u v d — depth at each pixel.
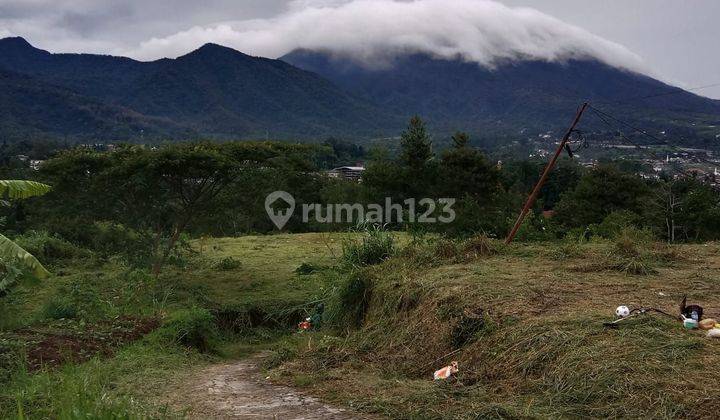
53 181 12.82
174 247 14.52
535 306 6.45
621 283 7.51
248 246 18.48
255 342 10.25
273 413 5.06
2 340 7.25
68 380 5.61
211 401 5.51
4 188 8.74
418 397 5.04
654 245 10.52
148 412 4.71
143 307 10.52
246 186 13.55
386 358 6.75
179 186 13.33
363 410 4.98
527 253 9.64
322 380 6.07
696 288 7.25
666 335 5.17
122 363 6.97
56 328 8.36
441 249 9.77
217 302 11.55
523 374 5.19
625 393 4.39
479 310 6.51
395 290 8.12
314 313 10.68
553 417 4.32
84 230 16.34
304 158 14.75
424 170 33.62
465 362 5.89
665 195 26.62
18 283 11.68
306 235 21.16
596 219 33.91
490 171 34.59
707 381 4.32
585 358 4.93
